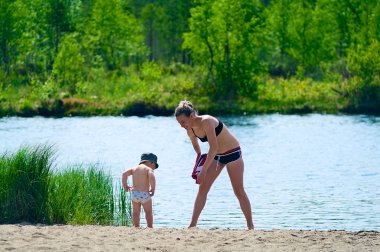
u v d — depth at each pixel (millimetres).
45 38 94375
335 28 98750
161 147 42719
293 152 39438
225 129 13727
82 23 105688
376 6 86750
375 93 72438
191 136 13766
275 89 79875
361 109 70688
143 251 10219
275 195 24984
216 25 79688
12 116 66750
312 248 10602
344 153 38719
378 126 54750
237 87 78688
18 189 15352
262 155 38219
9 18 85938
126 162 35688
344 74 80188
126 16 116375
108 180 18922
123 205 18047
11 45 86812
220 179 28359
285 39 103875
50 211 15656
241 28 79625
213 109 71625
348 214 21109
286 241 11125
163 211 21656
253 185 27531
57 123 59406
